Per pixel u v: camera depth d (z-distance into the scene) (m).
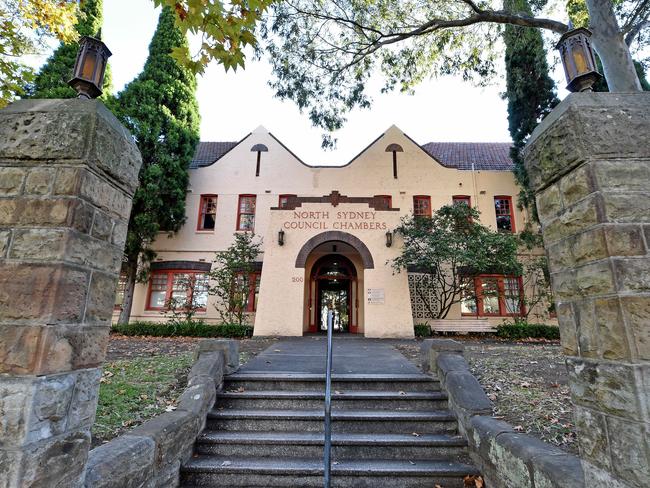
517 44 11.30
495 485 3.26
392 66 11.45
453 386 4.39
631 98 2.04
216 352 5.10
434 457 3.87
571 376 2.07
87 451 1.97
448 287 14.00
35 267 1.79
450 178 15.77
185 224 15.35
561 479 2.29
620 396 1.72
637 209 1.84
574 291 2.05
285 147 16.22
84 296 1.96
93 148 1.99
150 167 13.71
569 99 2.06
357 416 4.26
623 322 1.71
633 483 1.63
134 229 13.52
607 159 1.92
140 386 4.80
